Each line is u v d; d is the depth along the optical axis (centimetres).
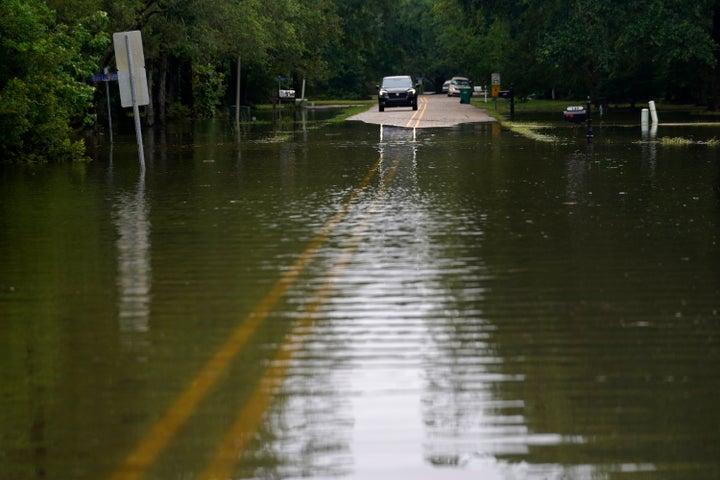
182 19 12381
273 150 7950
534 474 1351
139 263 2956
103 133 11312
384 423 1555
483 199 4378
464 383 1750
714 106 14162
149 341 2067
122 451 1454
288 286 2591
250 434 1513
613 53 14312
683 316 2208
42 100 7081
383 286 2569
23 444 1489
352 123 12794
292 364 1878
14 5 6750
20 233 3575
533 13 16075
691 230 3412
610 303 2342
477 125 11612
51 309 2378
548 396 1675
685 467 1366
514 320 2195
